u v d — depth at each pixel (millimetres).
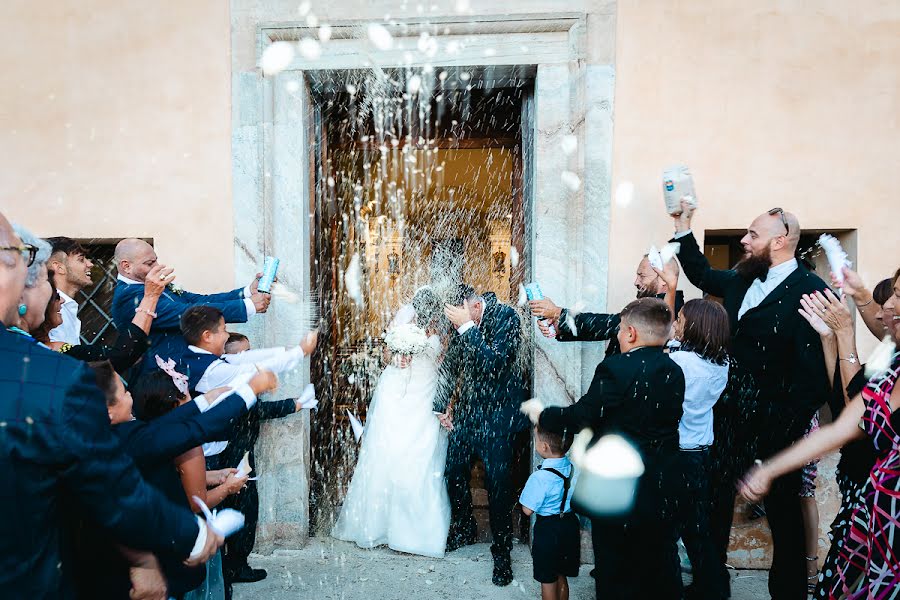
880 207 2697
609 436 1884
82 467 1010
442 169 3752
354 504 3021
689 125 2744
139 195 2939
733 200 2754
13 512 970
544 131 2812
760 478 1682
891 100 2670
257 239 2906
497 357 2672
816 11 2672
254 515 2619
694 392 2164
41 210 2975
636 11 2727
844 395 1988
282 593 2523
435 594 2531
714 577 2254
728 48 2711
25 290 1148
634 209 2777
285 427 2941
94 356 2043
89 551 1281
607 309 2812
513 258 3309
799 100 2703
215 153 2900
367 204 3801
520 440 3131
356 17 2805
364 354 3754
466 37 2812
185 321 2289
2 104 2955
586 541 2807
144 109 2914
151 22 2887
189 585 1563
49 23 2920
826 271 2844
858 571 1611
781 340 2191
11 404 965
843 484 1860
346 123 3430
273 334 2951
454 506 3000
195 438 1452
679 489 1859
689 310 2199
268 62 2838
